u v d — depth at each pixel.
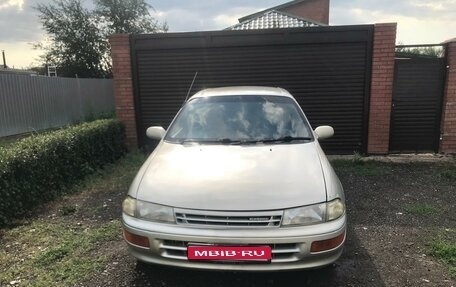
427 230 3.97
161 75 7.92
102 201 5.13
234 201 2.63
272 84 7.71
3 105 12.20
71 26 25.39
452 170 6.36
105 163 7.04
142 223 2.74
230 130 3.85
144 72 7.95
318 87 7.60
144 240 2.72
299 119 4.00
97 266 3.29
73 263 3.36
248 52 7.65
